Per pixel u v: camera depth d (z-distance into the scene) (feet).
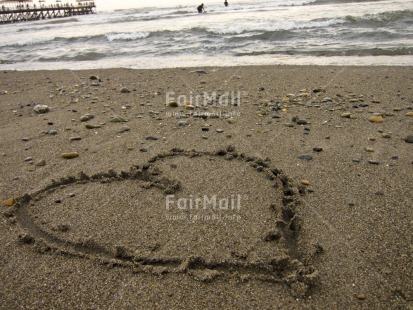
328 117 4.26
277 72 6.80
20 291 1.89
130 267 2.02
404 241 2.11
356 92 5.22
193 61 8.61
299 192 2.68
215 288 1.86
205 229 2.33
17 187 2.97
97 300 1.81
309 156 3.24
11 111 5.25
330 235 2.20
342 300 1.74
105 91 6.20
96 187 2.92
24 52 12.09
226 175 3.02
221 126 4.17
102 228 2.38
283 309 1.71
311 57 8.02
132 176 3.05
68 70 8.67
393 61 7.00
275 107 4.73
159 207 2.60
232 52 9.22
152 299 1.81
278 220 2.33
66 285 1.92
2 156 3.61
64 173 3.18
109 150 3.63
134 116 4.69
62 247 2.23
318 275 1.89
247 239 2.21
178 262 2.05
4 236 2.35
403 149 3.29
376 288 1.80
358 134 3.71
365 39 9.12
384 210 2.41
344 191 2.67
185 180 2.97
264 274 1.93
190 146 3.63
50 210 2.62
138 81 6.85
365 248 2.08
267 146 3.53
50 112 5.08
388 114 4.19
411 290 1.77
